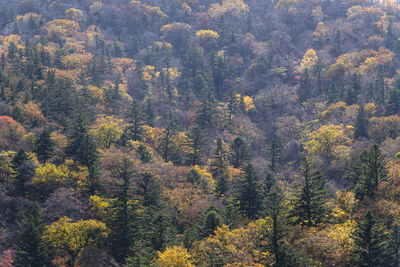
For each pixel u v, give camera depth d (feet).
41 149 240.32
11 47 452.76
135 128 325.01
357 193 167.22
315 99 503.61
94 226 176.55
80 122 254.06
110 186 219.41
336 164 304.71
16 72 402.31
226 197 227.61
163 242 155.74
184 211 207.00
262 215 183.52
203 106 369.91
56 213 190.60
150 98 444.96
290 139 418.10
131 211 185.98
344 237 132.36
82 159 233.35
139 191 207.31
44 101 329.31
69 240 171.01
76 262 172.35
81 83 442.50
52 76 400.67
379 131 350.23
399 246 136.56
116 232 183.32
